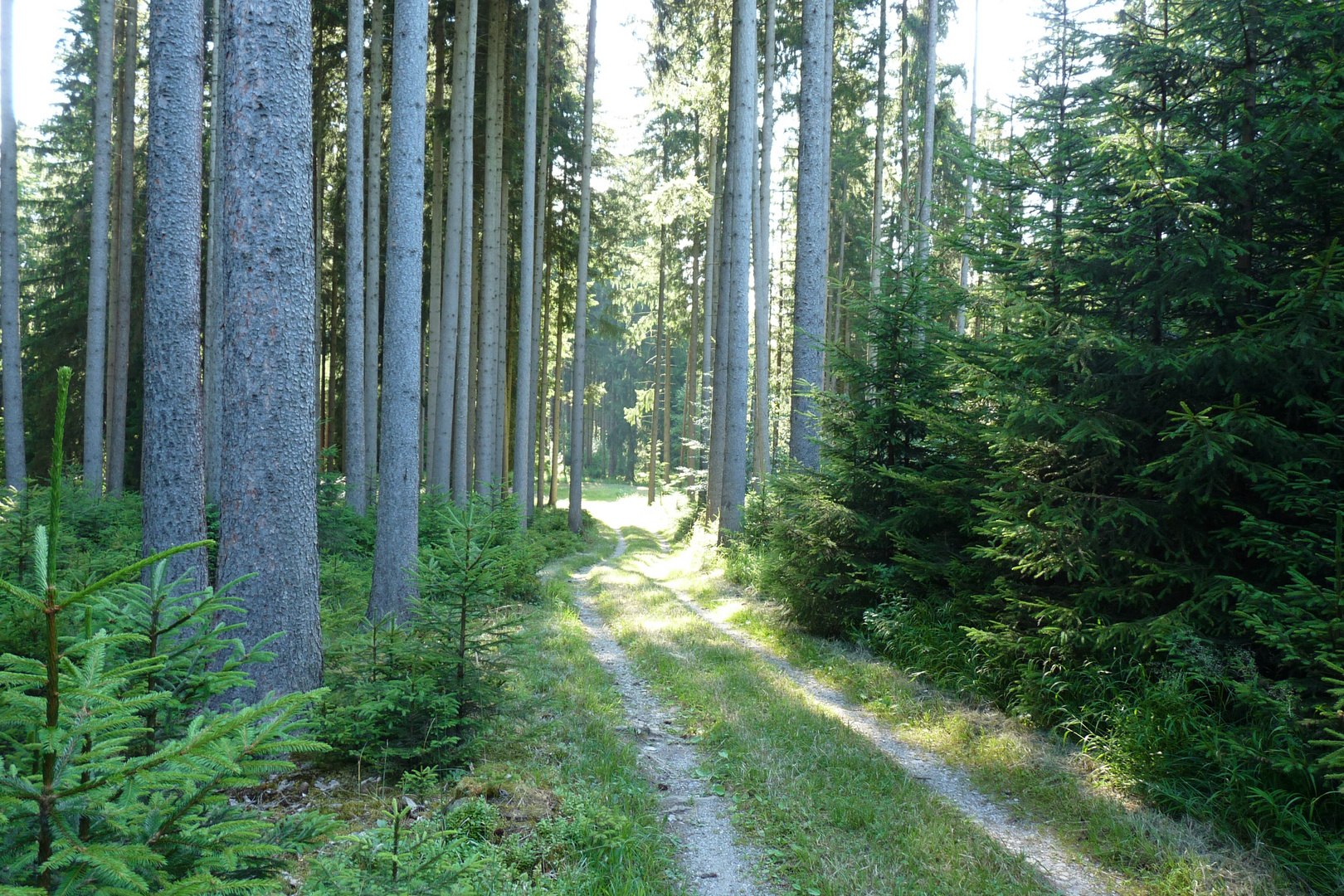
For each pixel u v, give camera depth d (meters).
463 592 5.26
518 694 5.83
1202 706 5.30
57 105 22.66
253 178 5.65
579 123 26.56
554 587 13.90
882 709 7.42
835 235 31.95
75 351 23.64
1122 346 5.86
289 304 5.79
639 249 29.86
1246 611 5.00
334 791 4.79
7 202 14.28
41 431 23.53
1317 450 5.23
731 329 16.41
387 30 21.44
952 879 4.23
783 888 4.20
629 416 53.84
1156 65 6.52
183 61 6.89
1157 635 5.56
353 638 5.52
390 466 8.95
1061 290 7.39
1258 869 4.22
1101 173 6.87
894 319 9.80
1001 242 7.71
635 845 4.36
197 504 6.85
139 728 2.22
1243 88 6.13
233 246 5.67
